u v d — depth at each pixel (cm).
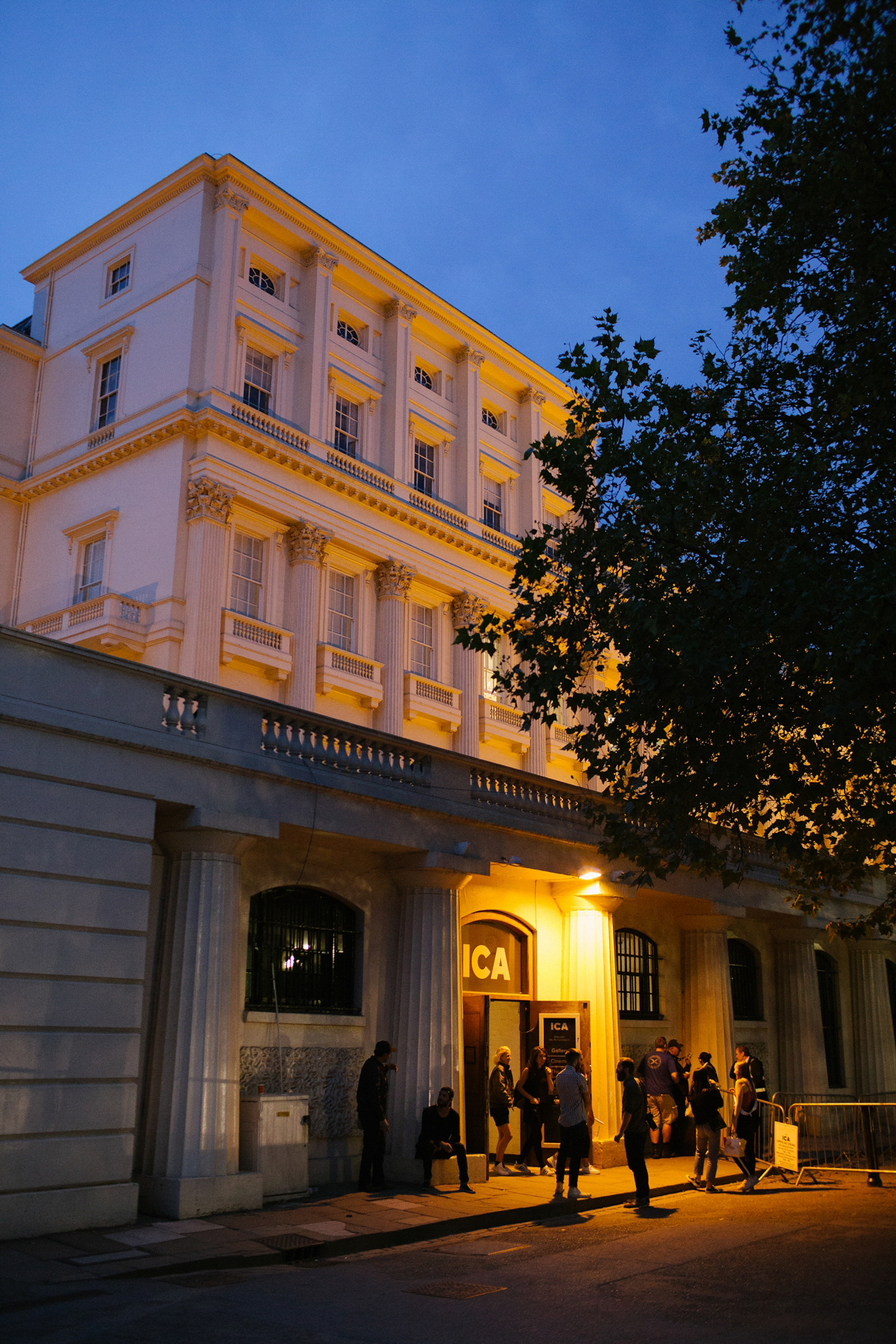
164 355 3178
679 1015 2359
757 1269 1058
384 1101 1525
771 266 1281
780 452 1342
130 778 1297
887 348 1223
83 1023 1212
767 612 1188
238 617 2983
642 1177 1477
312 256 3419
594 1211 1455
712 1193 1639
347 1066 1606
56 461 3447
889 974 3142
